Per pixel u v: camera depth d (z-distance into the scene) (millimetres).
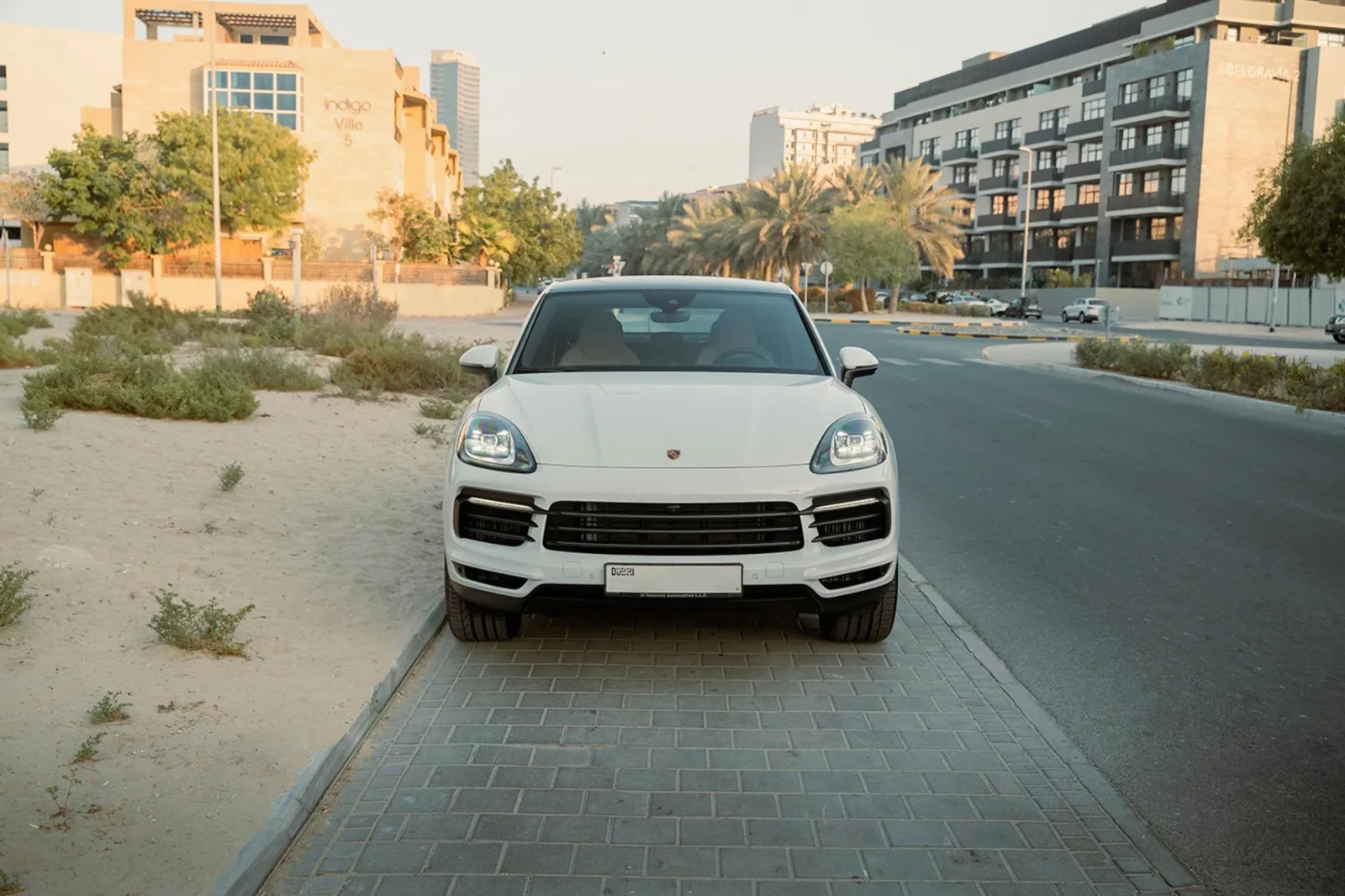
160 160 43625
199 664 4270
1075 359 21344
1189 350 19016
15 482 6918
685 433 4469
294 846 3102
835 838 3201
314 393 13133
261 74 48719
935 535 7266
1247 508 8125
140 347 16375
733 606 4332
